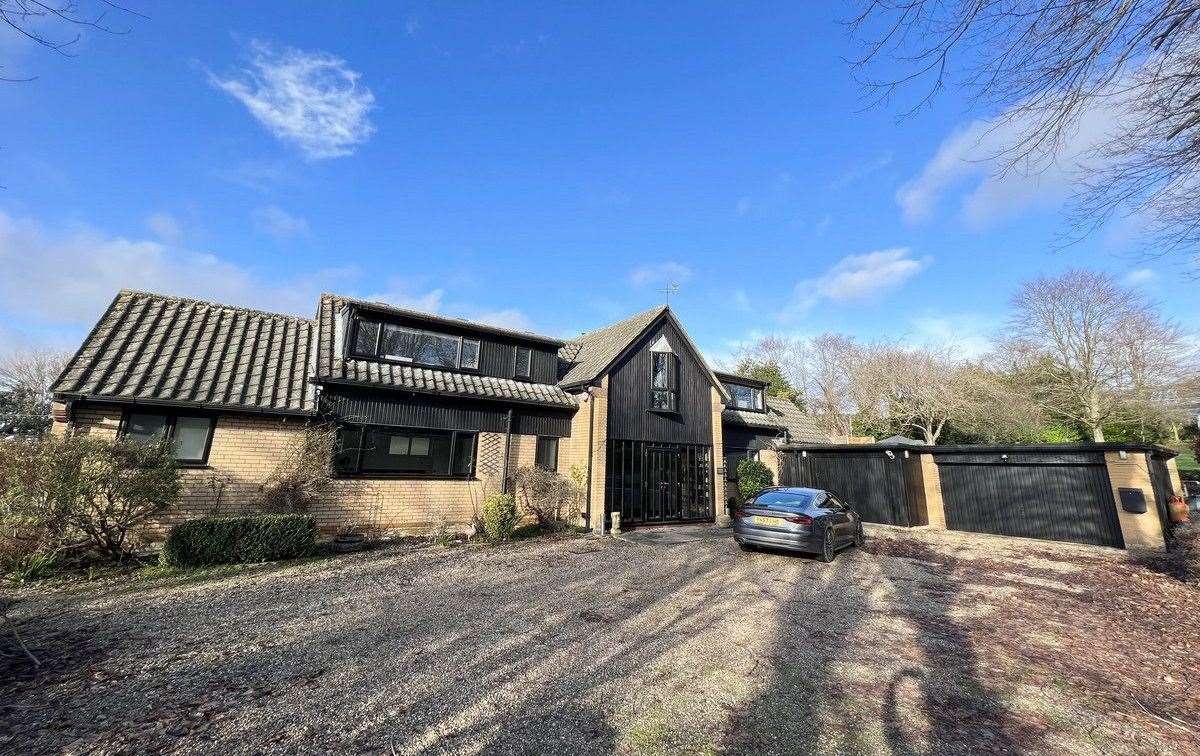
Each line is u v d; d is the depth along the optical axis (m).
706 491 16.50
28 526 7.07
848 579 8.72
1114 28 3.66
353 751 3.34
